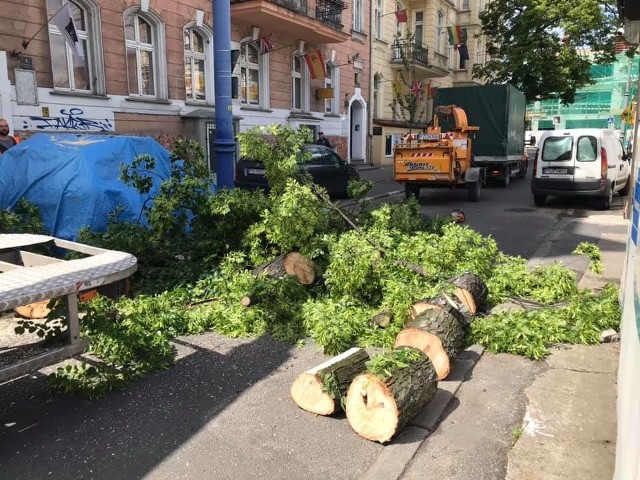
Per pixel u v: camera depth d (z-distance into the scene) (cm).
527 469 321
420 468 325
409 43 3081
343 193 1656
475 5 3916
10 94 1249
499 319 521
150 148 865
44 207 743
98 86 1462
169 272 661
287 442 351
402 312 508
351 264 564
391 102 3144
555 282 642
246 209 669
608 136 1454
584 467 321
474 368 458
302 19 2033
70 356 353
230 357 478
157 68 1652
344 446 347
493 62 2909
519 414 385
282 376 443
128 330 466
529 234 1094
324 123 2502
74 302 350
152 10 1588
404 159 1545
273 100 2158
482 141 1995
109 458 333
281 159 678
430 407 391
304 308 550
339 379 382
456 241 682
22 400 402
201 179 707
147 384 428
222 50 903
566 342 507
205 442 350
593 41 2709
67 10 1214
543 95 2853
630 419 221
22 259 429
